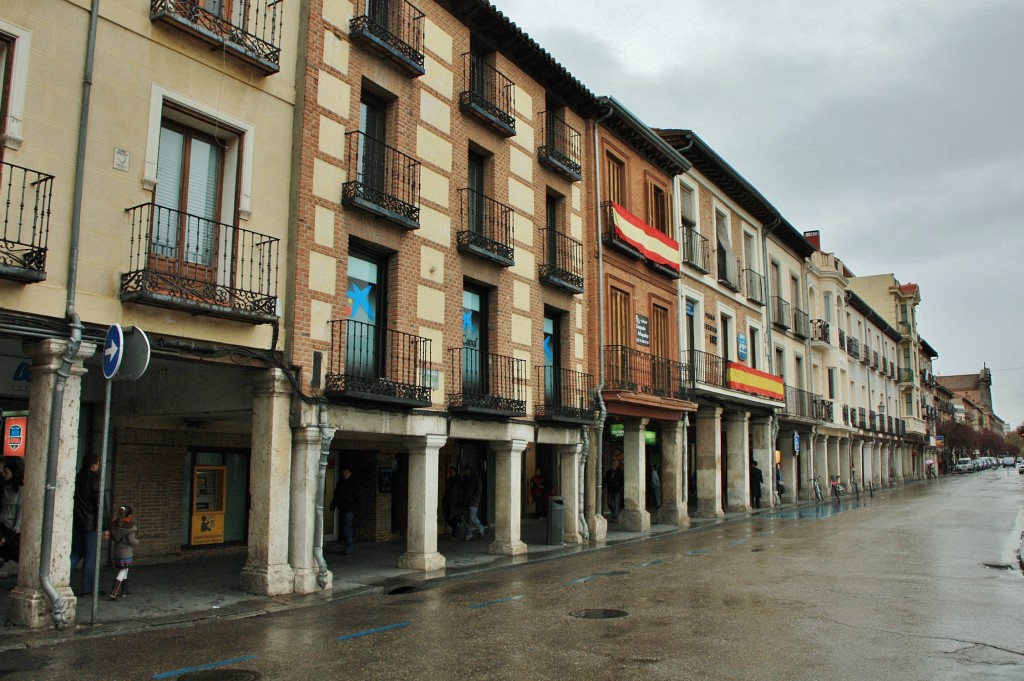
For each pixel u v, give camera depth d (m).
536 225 17.30
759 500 27.56
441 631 8.09
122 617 8.78
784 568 12.45
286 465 10.81
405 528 17.84
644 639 7.55
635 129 20.84
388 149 13.38
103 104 9.10
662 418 20.77
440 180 14.45
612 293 19.92
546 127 18.14
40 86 8.48
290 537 10.90
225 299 10.02
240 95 10.76
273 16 11.24
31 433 8.31
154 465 13.12
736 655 6.89
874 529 19.22
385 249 13.08
